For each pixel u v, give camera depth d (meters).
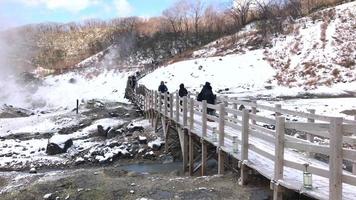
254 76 43.03
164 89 26.56
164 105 22.97
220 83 42.31
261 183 11.90
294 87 38.44
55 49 105.56
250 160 11.77
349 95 32.56
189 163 16.94
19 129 30.02
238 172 13.39
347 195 8.32
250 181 11.98
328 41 45.41
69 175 14.65
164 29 86.81
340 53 42.97
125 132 26.38
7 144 25.78
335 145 7.70
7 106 39.56
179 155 21.48
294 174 10.27
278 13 60.94
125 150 22.59
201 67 46.88
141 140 23.78
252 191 11.28
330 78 39.28
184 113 18.09
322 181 9.55
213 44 59.75
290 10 60.75
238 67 45.44
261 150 10.89
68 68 73.56
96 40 104.38
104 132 26.38
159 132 25.25
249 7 74.75
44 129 29.62
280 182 9.51
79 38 113.00
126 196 12.07
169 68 49.19
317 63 42.34
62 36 115.06
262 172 10.41
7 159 22.55
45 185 13.71
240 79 42.75
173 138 23.30
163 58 71.56
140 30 91.06
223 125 13.48
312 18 52.31
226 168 14.56
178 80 44.91
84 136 26.72
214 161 18.11
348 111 23.89
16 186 14.20
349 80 38.34
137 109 35.41
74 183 13.63
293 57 44.81
